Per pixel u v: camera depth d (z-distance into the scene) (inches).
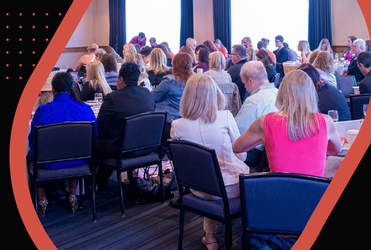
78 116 112.3
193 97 85.1
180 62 152.9
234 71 189.9
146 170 139.7
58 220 112.6
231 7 409.4
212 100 85.0
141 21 470.3
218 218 82.0
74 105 112.4
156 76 183.8
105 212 117.8
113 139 115.1
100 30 501.0
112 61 180.4
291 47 373.7
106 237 101.4
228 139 86.7
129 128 111.3
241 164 87.9
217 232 102.2
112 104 114.4
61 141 103.8
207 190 81.6
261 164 112.5
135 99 117.3
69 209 119.3
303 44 299.4
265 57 188.5
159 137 120.3
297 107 69.4
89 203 125.3
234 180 85.1
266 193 63.4
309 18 356.8
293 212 63.1
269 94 110.0
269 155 72.2
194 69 218.4
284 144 70.0
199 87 84.8
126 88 118.2
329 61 149.8
